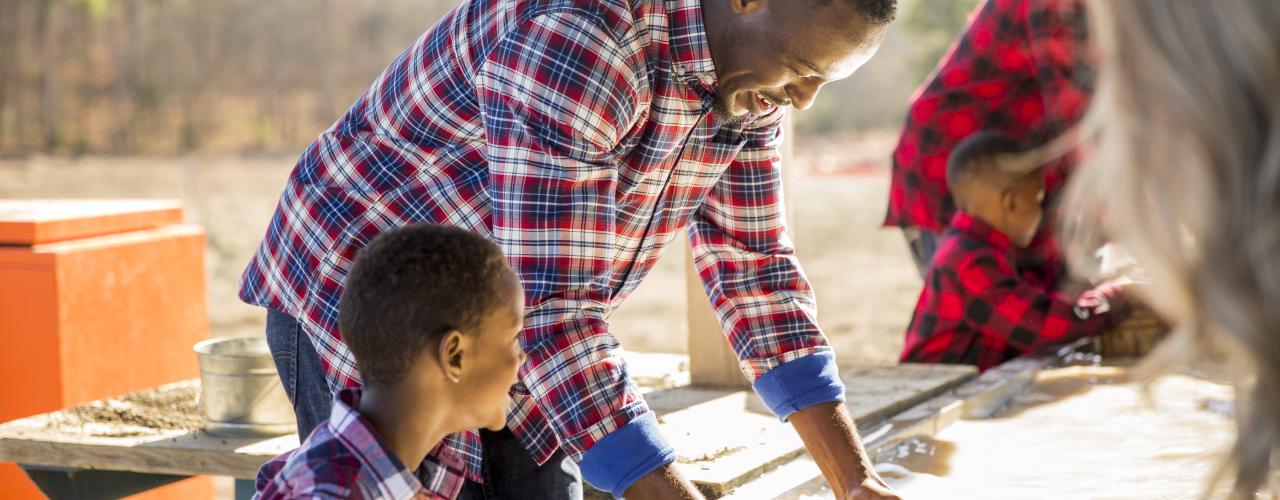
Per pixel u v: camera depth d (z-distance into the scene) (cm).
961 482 255
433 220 185
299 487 142
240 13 3338
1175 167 84
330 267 186
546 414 176
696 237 218
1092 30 91
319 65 3316
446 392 152
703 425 271
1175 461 264
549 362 173
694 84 182
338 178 191
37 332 341
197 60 3238
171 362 387
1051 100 398
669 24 177
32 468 263
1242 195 81
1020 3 409
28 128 2853
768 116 205
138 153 2728
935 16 2280
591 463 174
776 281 211
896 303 859
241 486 253
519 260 170
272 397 258
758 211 210
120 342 364
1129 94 86
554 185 168
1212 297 82
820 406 203
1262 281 80
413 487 147
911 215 450
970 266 389
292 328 194
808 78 182
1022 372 349
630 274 204
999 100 431
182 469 250
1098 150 90
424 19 3431
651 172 188
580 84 168
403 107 186
